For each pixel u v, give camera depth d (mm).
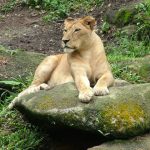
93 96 9648
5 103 12297
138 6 18125
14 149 10320
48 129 10320
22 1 23781
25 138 10664
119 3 19984
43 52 17547
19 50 16125
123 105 9414
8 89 12828
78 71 10359
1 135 10859
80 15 21312
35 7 23172
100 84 10016
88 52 10555
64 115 9414
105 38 17969
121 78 13406
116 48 16438
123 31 17406
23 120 11258
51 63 11516
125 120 9180
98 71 10547
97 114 9250
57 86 10406
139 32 16969
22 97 10562
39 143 10547
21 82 13156
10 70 13961
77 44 10297
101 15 20219
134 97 9688
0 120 11445
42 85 11172
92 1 22125
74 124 9344
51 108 9625
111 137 9211
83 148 10000
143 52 15914
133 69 13875
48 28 20594
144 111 9477
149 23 17000
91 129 9242
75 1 22812
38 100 10000
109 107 9336
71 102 9594
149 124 9430
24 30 20422
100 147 9039
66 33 10305
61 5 22500
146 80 13500
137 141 9180
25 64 14469
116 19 18406
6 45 18062
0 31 20391
